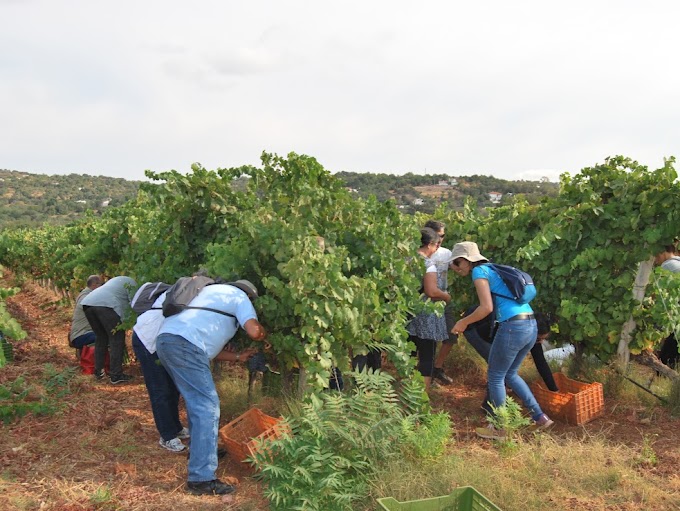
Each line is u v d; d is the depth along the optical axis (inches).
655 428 212.8
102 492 161.3
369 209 256.8
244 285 190.1
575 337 263.4
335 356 210.2
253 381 248.1
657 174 247.3
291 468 152.8
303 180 264.8
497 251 322.3
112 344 285.1
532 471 171.3
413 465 169.3
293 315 205.0
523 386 214.2
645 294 255.4
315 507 142.2
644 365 272.5
